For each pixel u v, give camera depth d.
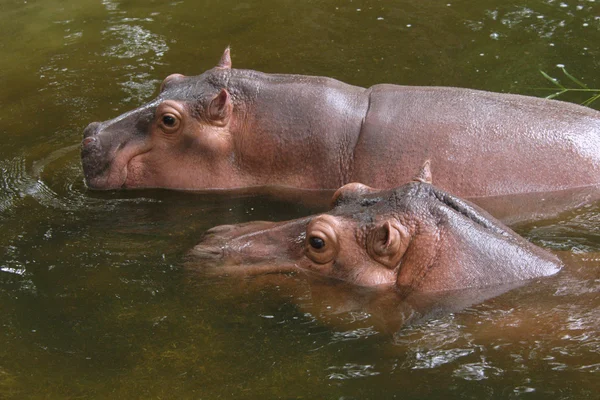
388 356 8.62
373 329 9.06
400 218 9.57
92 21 19.95
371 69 16.73
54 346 9.02
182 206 12.63
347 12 19.75
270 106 13.00
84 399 8.13
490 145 12.48
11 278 10.46
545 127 12.64
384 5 20.06
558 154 12.45
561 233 11.16
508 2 19.69
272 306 9.53
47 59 17.98
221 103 12.80
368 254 9.62
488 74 16.27
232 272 10.09
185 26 19.42
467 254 9.41
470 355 8.55
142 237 11.53
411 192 9.80
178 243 11.30
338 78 16.34
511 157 12.42
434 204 9.68
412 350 8.69
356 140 12.82
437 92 13.17
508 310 9.02
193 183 13.15
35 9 20.98
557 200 12.09
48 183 13.33
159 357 8.75
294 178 13.02
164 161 13.14
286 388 8.19
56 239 11.53
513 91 15.52
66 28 19.61
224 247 10.41
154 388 8.26
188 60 17.58
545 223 11.52
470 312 9.05
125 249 11.16
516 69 16.41
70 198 12.88
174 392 8.19
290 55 17.58
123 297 9.91
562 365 8.31
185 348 8.88
